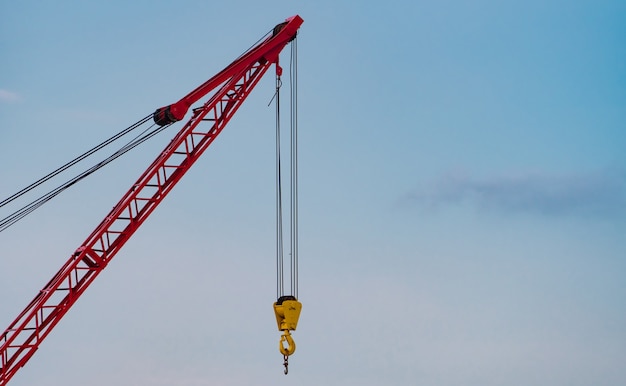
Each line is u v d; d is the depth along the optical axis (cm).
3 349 5706
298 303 5197
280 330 5191
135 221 6162
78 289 6028
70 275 5925
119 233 6119
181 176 6288
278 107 6444
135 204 6153
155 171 6181
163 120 6216
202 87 6297
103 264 6075
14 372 5772
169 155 6231
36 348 5838
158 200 6222
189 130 6288
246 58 6438
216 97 6400
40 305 5834
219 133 6438
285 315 5153
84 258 6031
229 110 6475
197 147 6378
